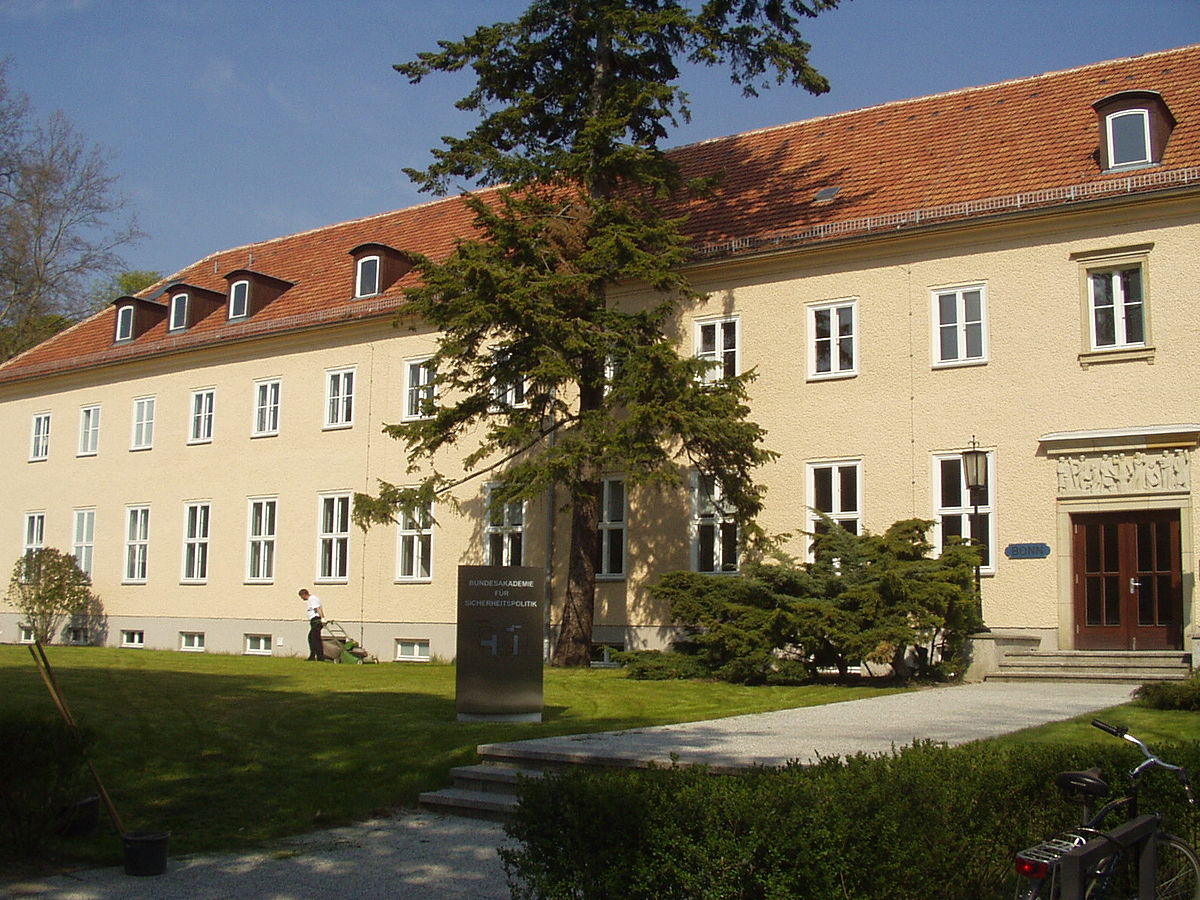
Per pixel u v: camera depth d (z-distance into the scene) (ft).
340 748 40.96
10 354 150.92
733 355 80.07
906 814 20.39
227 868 28.60
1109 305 68.08
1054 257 69.56
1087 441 67.00
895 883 19.75
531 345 69.10
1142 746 22.03
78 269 156.15
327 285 107.34
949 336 72.69
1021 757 24.30
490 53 74.84
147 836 27.96
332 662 83.56
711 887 19.38
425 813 34.63
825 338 76.89
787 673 61.72
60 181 152.87
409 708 49.78
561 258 70.23
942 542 71.26
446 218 110.52
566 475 68.80
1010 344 70.33
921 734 38.68
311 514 100.12
